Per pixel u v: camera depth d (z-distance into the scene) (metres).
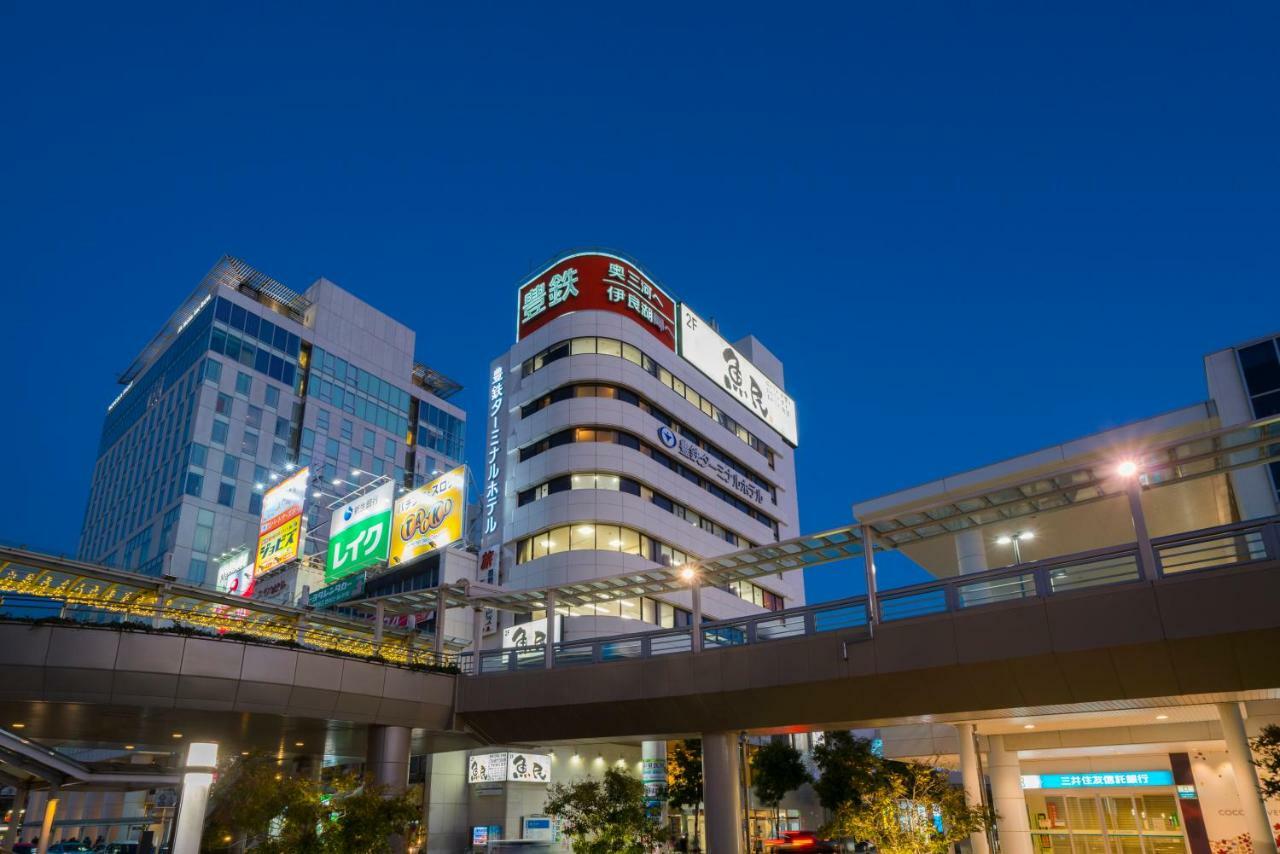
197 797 17.62
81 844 57.34
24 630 28.75
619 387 66.38
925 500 34.34
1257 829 25.95
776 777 62.69
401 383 123.81
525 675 35.31
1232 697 24.39
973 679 26.11
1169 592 23.22
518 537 62.88
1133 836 35.50
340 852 24.95
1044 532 35.19
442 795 52.97
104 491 114.44
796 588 79.56
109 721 33.53
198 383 98.25
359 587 67.00
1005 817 35.97
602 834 28.41
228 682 31.19
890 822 28.02
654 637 33.59
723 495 74.56
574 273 71.44
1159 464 24.05
